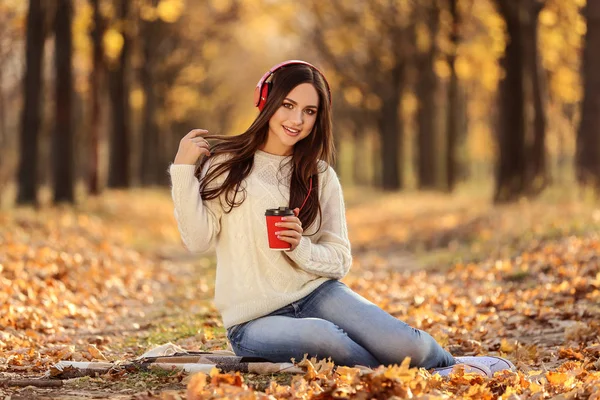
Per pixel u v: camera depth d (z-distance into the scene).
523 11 20.22
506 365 4.64
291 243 4.20
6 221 13.31
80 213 17.88
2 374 4.74
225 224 4.46
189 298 9.46
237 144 4.47
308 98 4.39
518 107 19.61
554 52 25.11
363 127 48.47
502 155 19.73
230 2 33.81
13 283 8.30
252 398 3.64
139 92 33.22
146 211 22.61
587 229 11.84
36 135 18.08
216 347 6.04
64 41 19.41
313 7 32.44
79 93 35.22
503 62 20.17
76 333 7.03
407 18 28.92
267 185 4.43
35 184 18.00
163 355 4.91
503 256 11.59
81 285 9.43
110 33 22.45
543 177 19.88
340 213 4.61
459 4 24.73
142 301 9.40
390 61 32.72
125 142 29.52
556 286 8.46
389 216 23.50
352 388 3.78
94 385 4.34
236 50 46.34
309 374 4.07
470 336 6.61
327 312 4.36
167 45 35.09
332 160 4.68
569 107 32.09
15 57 31.92
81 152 43.44
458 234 15.73
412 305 8.47
